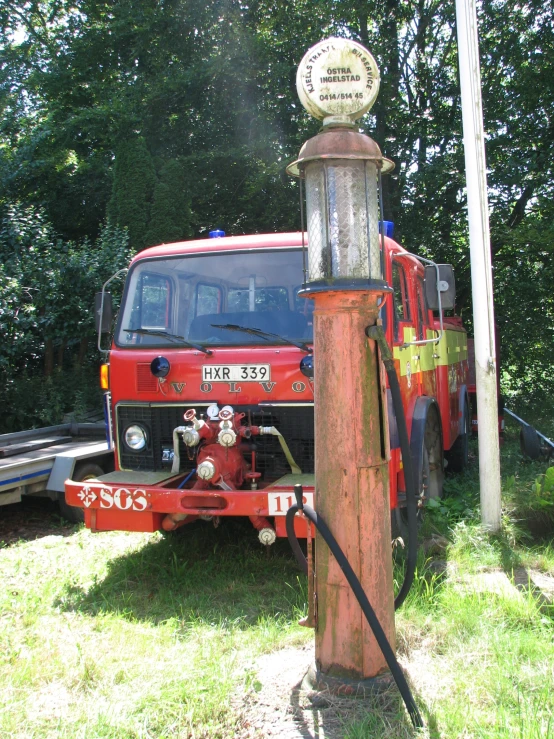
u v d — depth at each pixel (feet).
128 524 15.65
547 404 51.06
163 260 17.83
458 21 19.30
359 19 55.83
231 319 16.89
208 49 57.31
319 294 9.62
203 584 15.74
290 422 15.85
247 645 12.21
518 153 53.16
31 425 38.52
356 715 9.30
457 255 56.03
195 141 57.67
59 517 23.59
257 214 56.65
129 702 10.14
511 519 18.60
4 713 9.98
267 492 14.47
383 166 10.03
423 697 9.78
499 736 8.57
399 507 17.63
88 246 42.57
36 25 73.26
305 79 9.62
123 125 54.13
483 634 11.90
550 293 52.13
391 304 17.07
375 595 9.62
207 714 9.71
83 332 39.22
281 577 15.93
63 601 14.99
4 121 58.23
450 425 26.43
